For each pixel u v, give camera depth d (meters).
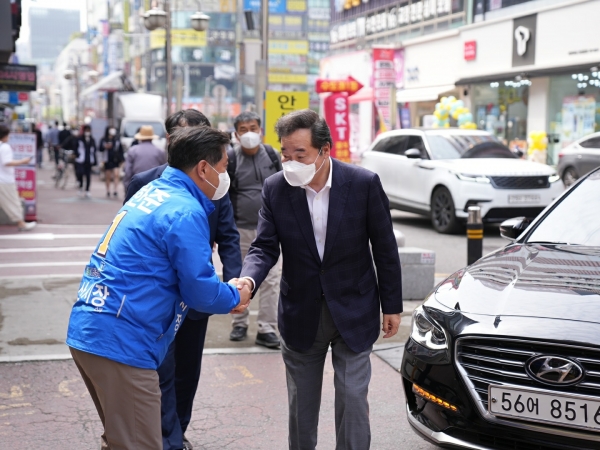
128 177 9.05
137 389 2.91
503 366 3.30
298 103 13.02
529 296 3.51
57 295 7.99
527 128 24.50
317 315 3.52
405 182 14.16
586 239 4.35
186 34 70.69
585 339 3.14
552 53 22.92
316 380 3.68
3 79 17.50
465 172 12.64
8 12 12.27
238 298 3.12
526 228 4.71
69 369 5.55
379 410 4.85
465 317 3.50
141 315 2.88
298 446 3.69
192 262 2.88
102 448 3.24
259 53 17.95
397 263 3.59
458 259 10.67
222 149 3.13
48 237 12.53
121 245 2.91
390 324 3.62
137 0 77.56
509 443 3.31
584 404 3.10
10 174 13.05
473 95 26.95
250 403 4.96
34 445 4.25
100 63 93.12
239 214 6.16
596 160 17.52
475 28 26.33
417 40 29.98
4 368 5.55
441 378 3.50
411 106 31.28
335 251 3.48
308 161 3.36
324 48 74.12
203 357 5.92
